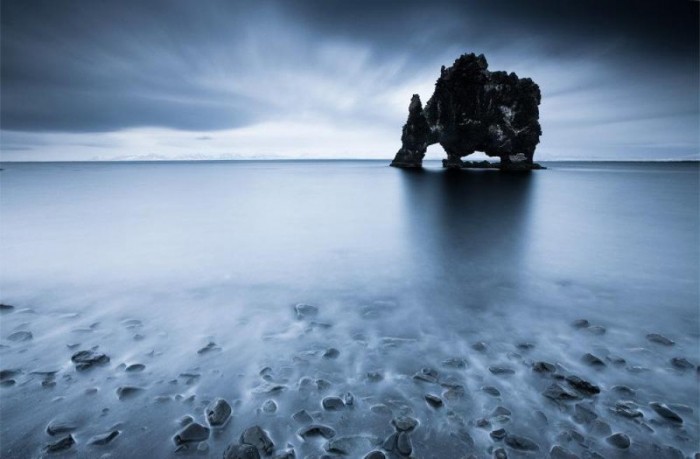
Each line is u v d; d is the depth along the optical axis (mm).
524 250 11133
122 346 5082
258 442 3240
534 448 3242
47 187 39469
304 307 6523
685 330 5629
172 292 7488
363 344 5176
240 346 5113
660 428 3477
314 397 3963
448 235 13539
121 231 14742
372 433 3438
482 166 73938
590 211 19703
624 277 8422
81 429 3451
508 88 63719
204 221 17281
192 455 3166
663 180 48406
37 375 4336
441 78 68500
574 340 5289
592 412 3688
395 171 73562
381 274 8766
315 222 16797
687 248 11281
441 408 3770
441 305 6711
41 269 9234
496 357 4801
